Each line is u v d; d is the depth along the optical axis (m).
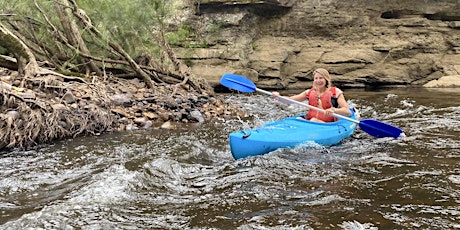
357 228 2.68
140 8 8.45
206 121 7.08
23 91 5.71
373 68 15.15
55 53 8.95
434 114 7.40
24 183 3.79
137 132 6.06
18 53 6.54
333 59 15.26
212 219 2.91
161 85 9.19
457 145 4.92
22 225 2.84
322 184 3.61
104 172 4.04
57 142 5.40
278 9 15.59
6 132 4.98
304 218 2.87
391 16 15.97
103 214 3.03
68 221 2.90
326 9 15.70
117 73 9.68
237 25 15.25
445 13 15.74
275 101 9.82
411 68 15.27
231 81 6.08
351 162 4.29
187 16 14.83
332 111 5.37
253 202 3.22
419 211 2.95
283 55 15.17
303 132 5.01
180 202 3.27
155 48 9.90
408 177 3.73
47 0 7.74
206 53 14.59
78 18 7.98
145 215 3.01
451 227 2.68
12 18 7.86
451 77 14.56
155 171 4.10
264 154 4.57
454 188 3.41
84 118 5.93
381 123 5.12
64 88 6.39
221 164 4.38
